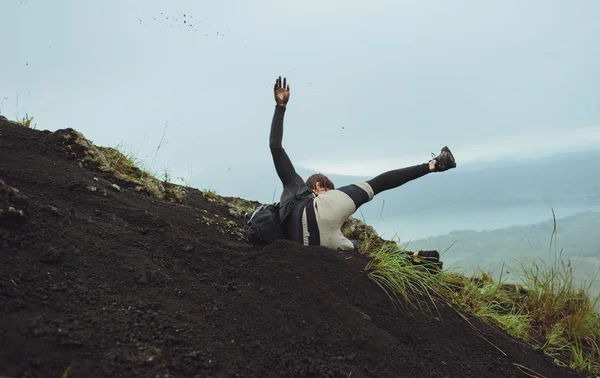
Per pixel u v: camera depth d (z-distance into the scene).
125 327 2.50
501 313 4.97
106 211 3.83
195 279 3.21
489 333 3.90
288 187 4.30
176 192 5.59
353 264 3.92
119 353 2.29
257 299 3.12
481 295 4.77
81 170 4.55
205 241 3.83
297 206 4.13
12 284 2.50
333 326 3.10
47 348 2.19
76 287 2.69
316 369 2.70
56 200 3.74
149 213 3.95
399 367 3.04
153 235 3.62
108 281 2.86
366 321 3.29
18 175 3.95
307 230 4.03
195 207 5.50
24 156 4.38
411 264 4.26
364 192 4.11
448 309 3.98
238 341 2.73
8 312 2.32
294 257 3.63
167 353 2.42
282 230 4.17
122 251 3.21
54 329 2.31
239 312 2.96
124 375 2.19
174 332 2.59
